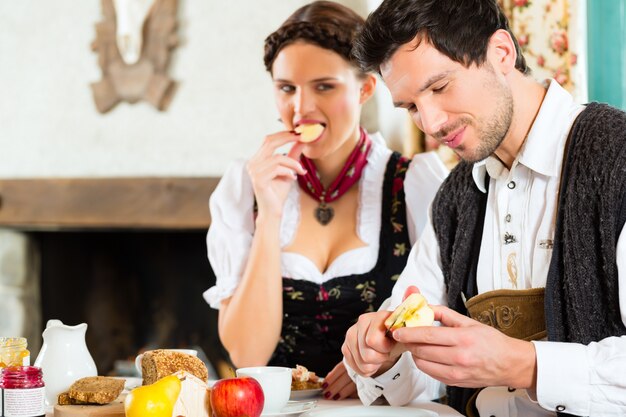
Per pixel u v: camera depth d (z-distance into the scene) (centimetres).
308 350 202
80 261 423
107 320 421
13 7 391
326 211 208
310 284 201
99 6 378
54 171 385
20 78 390
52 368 143
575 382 123
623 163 133
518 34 273
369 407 137
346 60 197
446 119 136
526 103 145
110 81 374
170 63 366
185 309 416
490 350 122
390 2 135
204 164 361
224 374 412
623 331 134
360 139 210
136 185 369
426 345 124
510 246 150
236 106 356
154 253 418
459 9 132
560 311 138
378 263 201
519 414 145
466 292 155
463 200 158
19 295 415
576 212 136
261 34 351
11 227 405
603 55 284
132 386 153
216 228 213
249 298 199
